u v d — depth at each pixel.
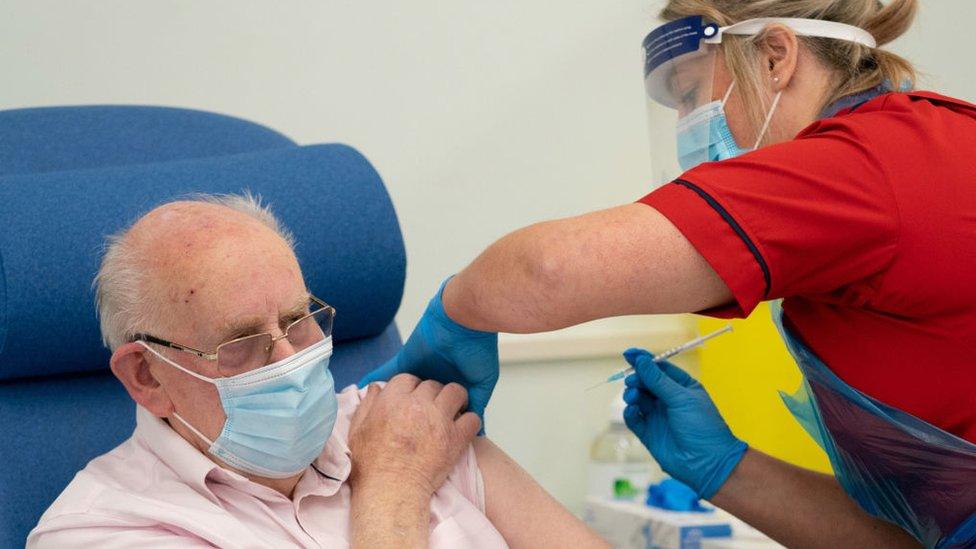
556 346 2.51
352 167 1.80
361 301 1.77
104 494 1.29
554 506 1.52
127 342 1.35
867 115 1.25
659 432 1.69
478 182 2.55
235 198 1.52
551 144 2.60
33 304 1.46
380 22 2.45
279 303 1.34
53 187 1.54
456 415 1.54
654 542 2.11
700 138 1.45
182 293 1.30
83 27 2.26
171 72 2.32
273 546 1.28
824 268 1.18
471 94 2.53
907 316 1.23
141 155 1.87
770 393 2.28
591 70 2.61
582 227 1.17
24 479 1.46
